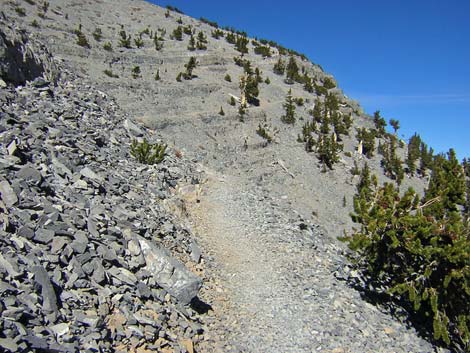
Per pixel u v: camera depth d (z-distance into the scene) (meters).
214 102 57.03
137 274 10.33
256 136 52.53
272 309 13.27
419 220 14.18
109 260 9.77
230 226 20.11
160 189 19.91
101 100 28.84
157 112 45.91
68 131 17.62
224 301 13.04
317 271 16.83
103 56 54.91
